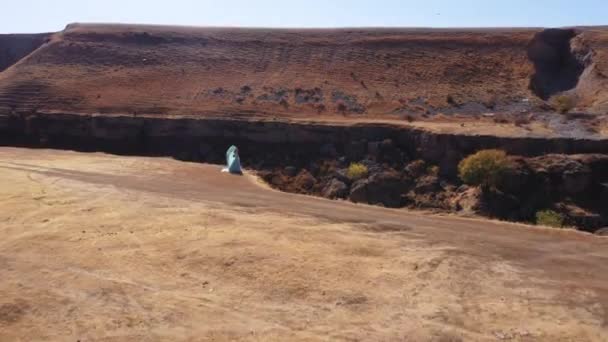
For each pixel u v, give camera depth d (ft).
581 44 185.98
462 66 189.06
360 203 109.40
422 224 81.71
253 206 90.12
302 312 52.85
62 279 59.77
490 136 127.13
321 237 72.64
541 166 113.29
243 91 185.47
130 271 61.82
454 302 54.65
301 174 134.72
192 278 60.18
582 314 52.11
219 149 153.28
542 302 54.54
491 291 57.00
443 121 152.05
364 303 54.49
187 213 83.35
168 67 205.67
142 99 180.45
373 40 210.79
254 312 52.95
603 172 110.73
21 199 88.69
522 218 103.76
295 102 174.91
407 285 58.23
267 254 65.72
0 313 52.34
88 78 198.39
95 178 110.11
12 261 64.44
